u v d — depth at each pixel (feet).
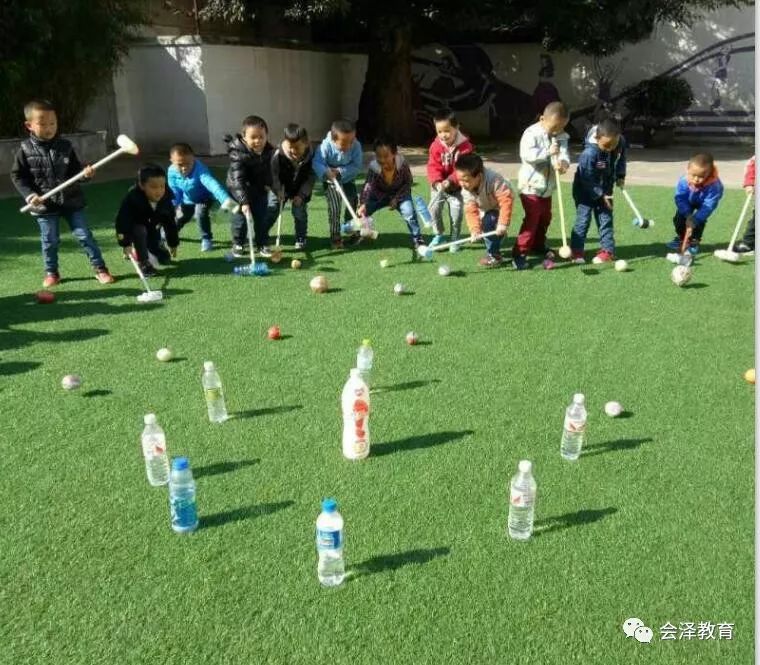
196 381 13.56
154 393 13.05
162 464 10.21
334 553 8.16
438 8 53.47
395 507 9.62
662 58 59.77
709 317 16.78
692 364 14.15
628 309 17.39
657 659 7.25
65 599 8.05
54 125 18.70
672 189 34.55
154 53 51.90
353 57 68.33
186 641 7.48
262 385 13.34
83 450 11.12
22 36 36.47
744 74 57.21
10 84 37.47
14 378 13.71
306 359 14.53
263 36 65.72
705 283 19.44
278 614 7.83
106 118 53.42
